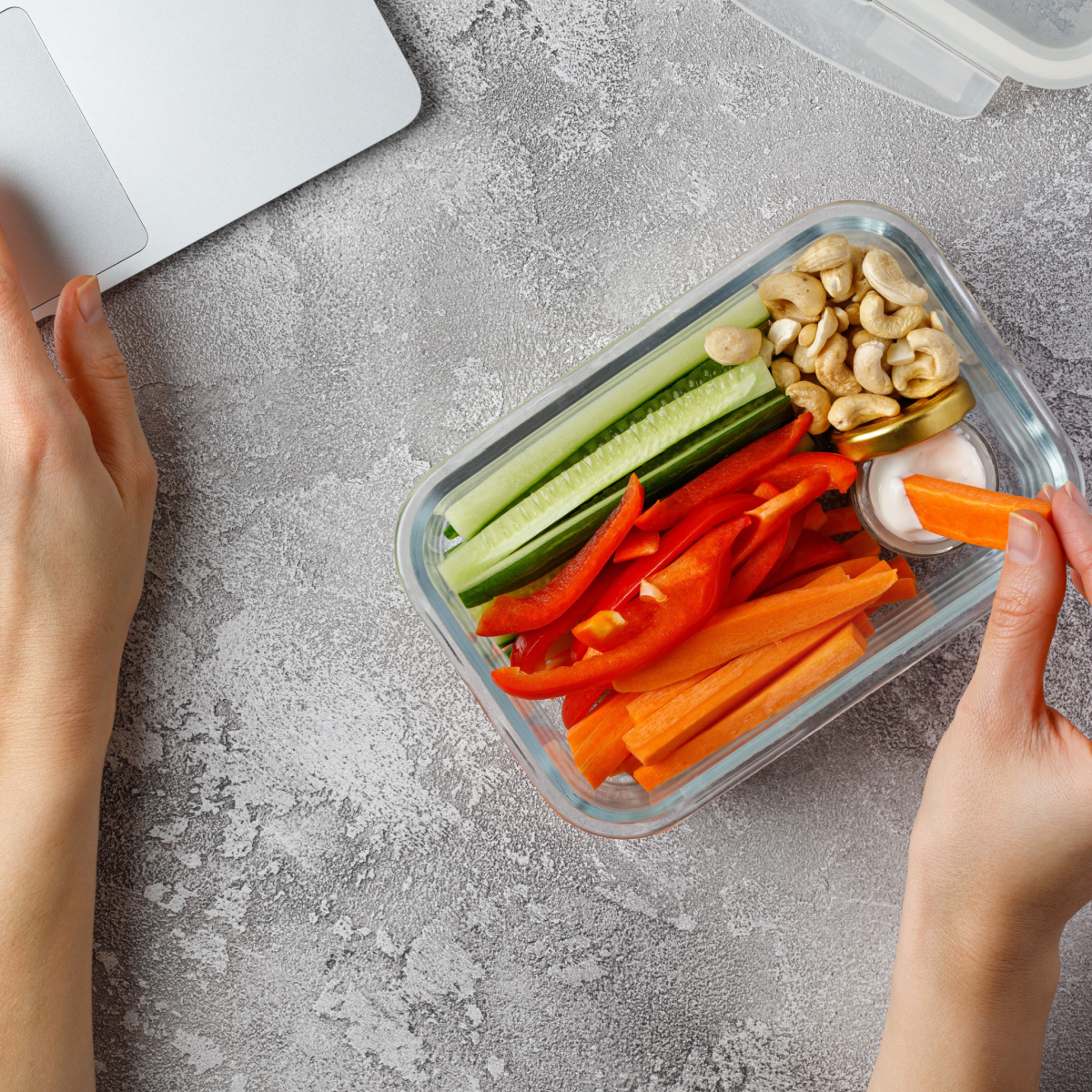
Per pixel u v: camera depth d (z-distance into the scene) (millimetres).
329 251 892
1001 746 685
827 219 776
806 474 763
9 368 804
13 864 833
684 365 783
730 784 806
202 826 921
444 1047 927
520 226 890
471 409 901
